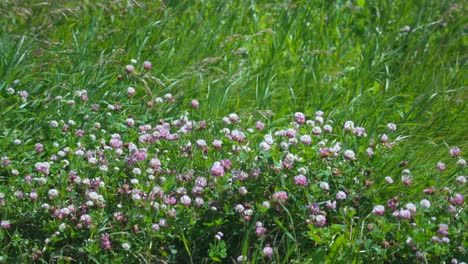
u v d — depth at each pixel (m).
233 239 4.63
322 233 4.36
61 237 4.43
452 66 7.38
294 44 7.36
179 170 4.86
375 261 4.38
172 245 4.48
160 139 5.06
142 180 4.71
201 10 7.33
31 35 6.33
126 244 4.29
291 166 4.62
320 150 4.76
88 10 6.94
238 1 7.59
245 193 4.50
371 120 6.14
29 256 4.38
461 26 8.03
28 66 5.99
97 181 4.60
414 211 4.32
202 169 4.88
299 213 4.58
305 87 6.75
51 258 4.36
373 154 5.07
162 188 4.57
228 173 4.60
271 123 5.95
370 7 8.37
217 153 4.96
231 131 5.35
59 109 5.61
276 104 6.45
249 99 6.49
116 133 5.34
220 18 7.25
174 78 6.37
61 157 5.03
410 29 7.54
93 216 4.40
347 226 4.46
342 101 6.48
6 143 5.20
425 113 6.25
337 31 7.77
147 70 5.91
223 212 4.56
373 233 4.32
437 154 5.60
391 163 5.26
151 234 4.38
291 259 4.50
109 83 5.98
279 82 6.82
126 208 4.54
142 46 6.63
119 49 6.17
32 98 5.83
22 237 4.54
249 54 7.10
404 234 4.35
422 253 4.20
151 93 5.80
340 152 5.03
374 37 7.73
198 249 4.51
